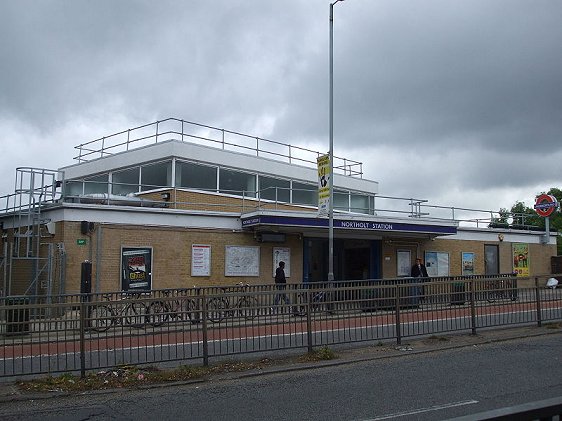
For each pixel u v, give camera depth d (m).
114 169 25.58
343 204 30.59
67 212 18.11
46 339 8.81
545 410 2.90
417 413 6.79
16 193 18.81
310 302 10.95
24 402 7.68
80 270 18.11
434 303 12.40
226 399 7.66
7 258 18.94
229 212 22.30
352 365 9.89
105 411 7.16
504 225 32.84
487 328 13.55
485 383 8.28
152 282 19.42
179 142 23.50
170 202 21.23
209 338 10.04
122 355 9.38
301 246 23.16
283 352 10.76
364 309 11.52
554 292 14.43
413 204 27.52
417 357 10.50
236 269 21.27
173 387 8.45
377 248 25.56
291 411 7.00
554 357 10.28
